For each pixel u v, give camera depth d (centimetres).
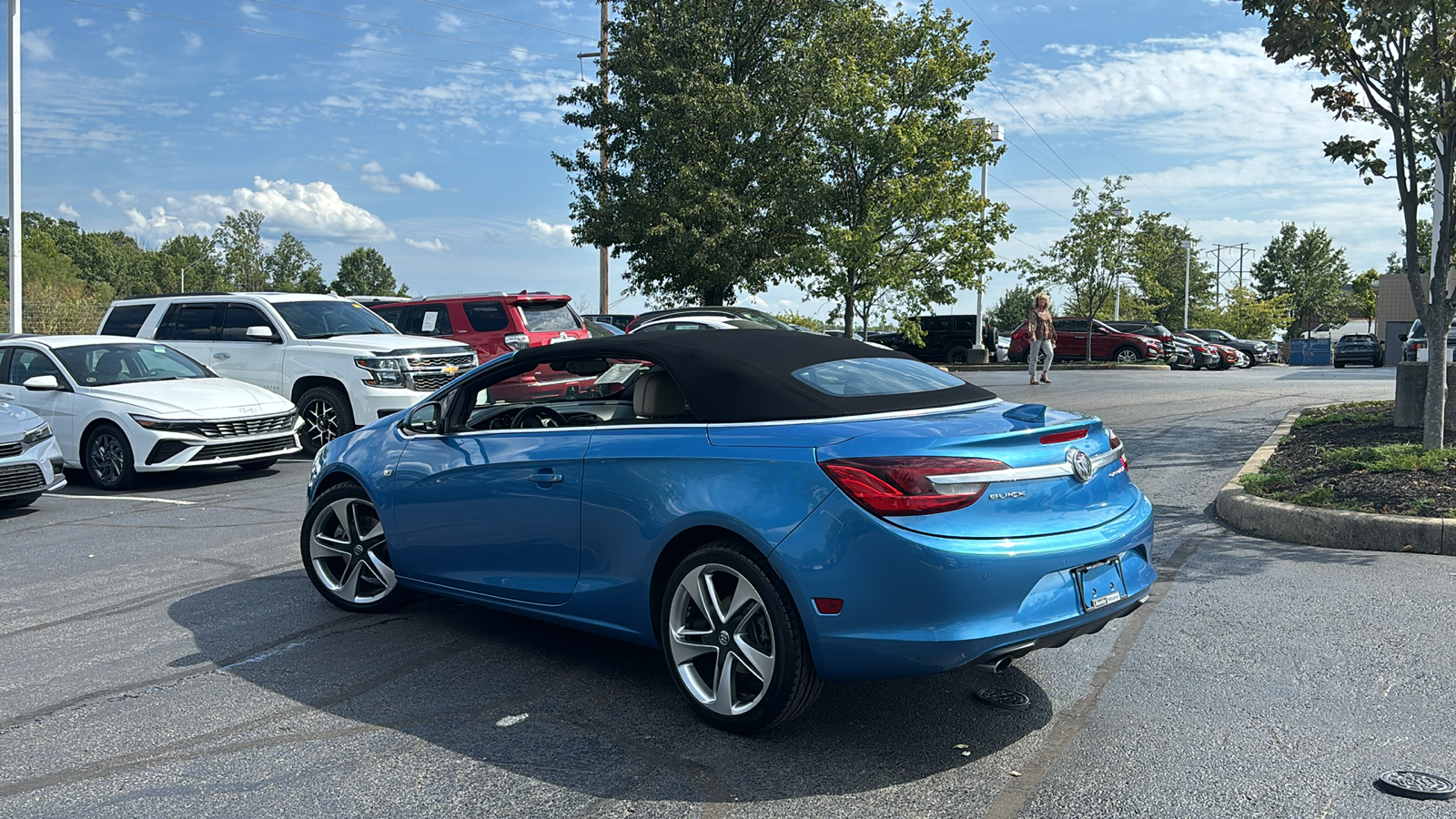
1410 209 809
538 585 438
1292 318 7231
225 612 546
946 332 3684
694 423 392
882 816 304
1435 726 360
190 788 331
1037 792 318
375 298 1897
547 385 498
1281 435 1046
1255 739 354
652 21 2594
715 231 2491
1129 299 4116
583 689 421
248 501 910
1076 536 355
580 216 2717
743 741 365
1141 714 379
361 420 1133
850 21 2533
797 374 399
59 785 335
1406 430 974
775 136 2586
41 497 978
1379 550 623
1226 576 572
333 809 315
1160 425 1281
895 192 2438
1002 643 335
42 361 1069
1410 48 788
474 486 459
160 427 975
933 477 333
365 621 527
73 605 569
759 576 351
